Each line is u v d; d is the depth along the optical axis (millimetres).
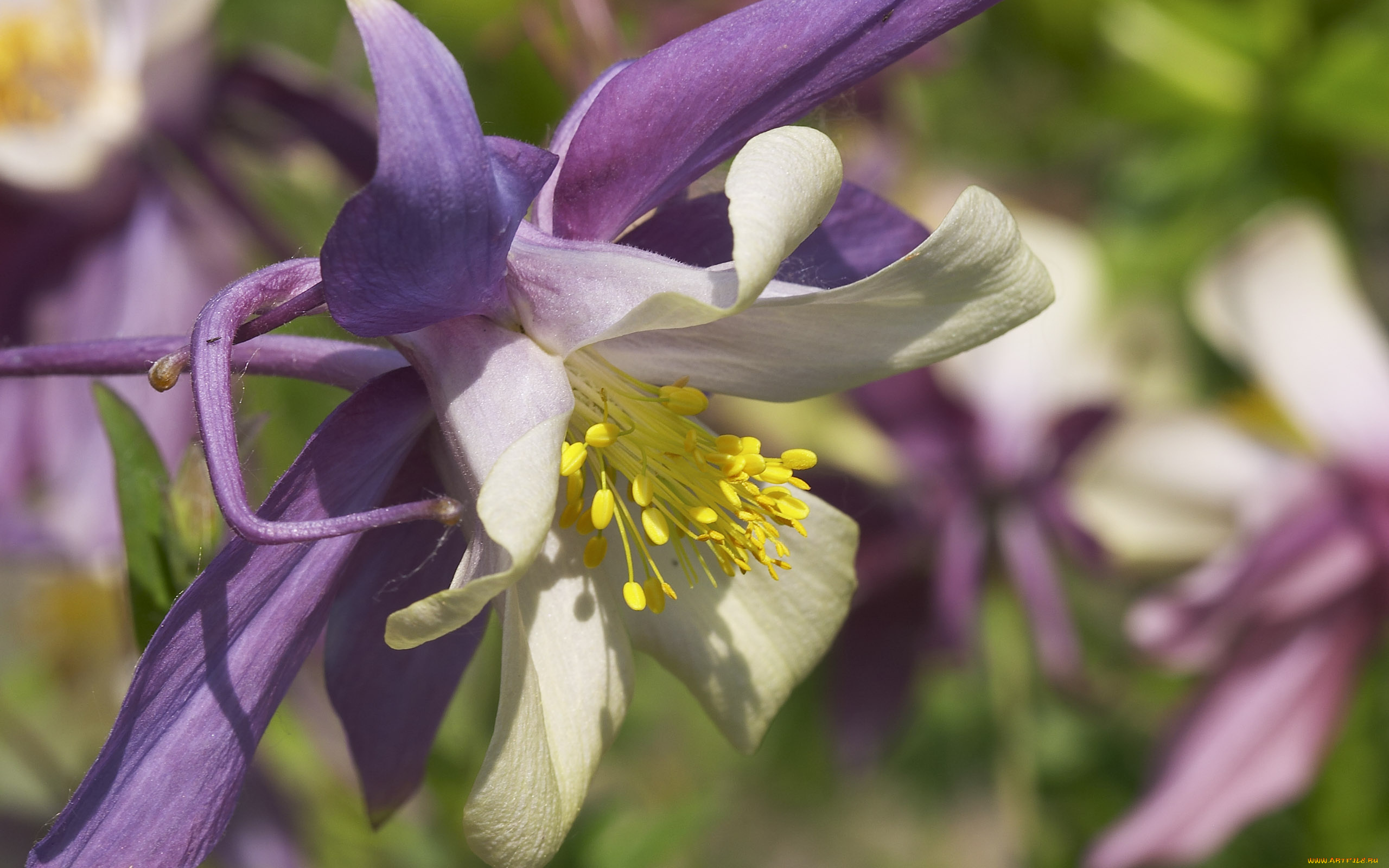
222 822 189
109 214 275
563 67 262
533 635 199
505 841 188
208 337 180
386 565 201
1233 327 317
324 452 189
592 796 298
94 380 212
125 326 273
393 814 210
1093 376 334
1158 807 294
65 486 269
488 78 275
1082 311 332
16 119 273
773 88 193
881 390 295
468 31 271
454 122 180
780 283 192
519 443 185
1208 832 290
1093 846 305
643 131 193
